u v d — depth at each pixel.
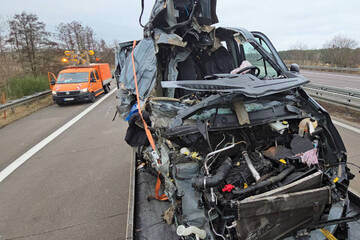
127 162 5.04
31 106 11.97
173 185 2.15
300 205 1.74
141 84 3.10
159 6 3.32
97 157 5.38
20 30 17.95
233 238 1.80
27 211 3.57
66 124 8.33
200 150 2.22
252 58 3.57
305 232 1.95
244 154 2.15
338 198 2.11
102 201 3.70
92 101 12.60
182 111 2.29
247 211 1.62
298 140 2.17
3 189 4.25
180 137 2.20
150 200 3.02
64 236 3.02
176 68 3.57
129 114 3.23
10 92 12.63
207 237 1.93
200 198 1.98
